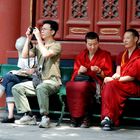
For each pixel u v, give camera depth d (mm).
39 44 13312
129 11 14875
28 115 13562
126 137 11875
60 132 12422
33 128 12945
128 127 13492
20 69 14500
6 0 15789
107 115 12633
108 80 12781
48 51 13195
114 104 12641
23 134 12047
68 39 15453
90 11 15273
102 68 13406
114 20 15023
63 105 13492
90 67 13438
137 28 14844
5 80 13750
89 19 15281
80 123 13367
